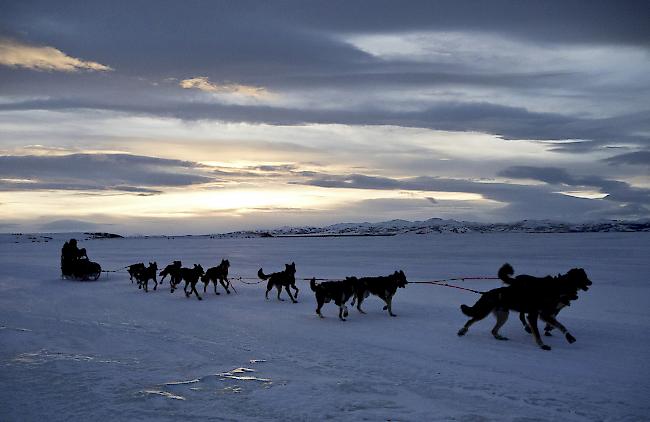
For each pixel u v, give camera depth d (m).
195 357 9.53
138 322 13.27
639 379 7.94
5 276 27.09
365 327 12.34
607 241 95.94
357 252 57.97
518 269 29.11
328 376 8.26
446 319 13.30
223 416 6.47
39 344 10.58
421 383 7.84
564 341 10.60
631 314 13.66
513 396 7.20
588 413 6.54
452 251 57.50
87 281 24.44
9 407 6.78
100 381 7.95
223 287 21.12
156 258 49.12
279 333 11.73
